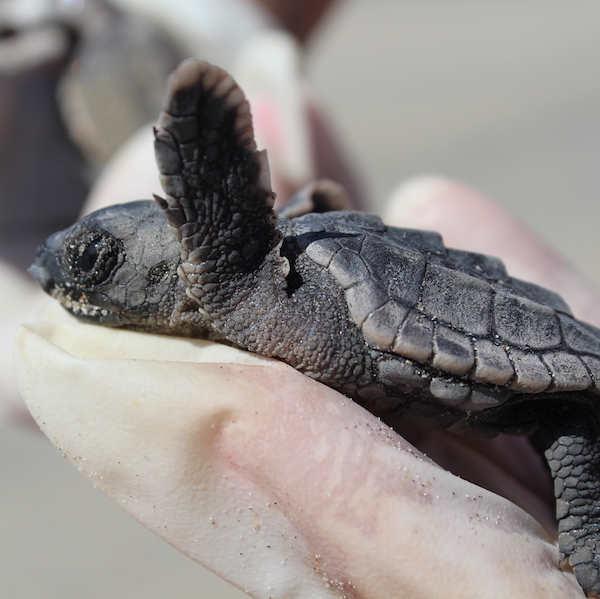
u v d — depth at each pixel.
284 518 0.15
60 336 0.16
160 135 0.15
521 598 0.15
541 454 0.17
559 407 0.16
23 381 0.15
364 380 0.15
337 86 0.91
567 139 0.62
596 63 0.83
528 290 0.16
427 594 0.15
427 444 0.16
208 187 0.15
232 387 0.15
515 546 0.15
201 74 0.14
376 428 0.15
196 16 0.23
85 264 0.16
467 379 0.15
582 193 0.52
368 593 0.15
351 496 0.15
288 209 0.17
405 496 0.15
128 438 0.15
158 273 0.16
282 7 0.30
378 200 0.53
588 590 0.15
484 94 0.78
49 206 0.24
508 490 0.16
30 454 0.40
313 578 0.15
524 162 0.58
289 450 0.15
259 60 0.21
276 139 0.20
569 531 0.15
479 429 0.16
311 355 0.15
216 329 0.16
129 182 0.19
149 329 0.16
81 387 0.15
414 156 0.63
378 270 0.15
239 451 0.15
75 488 0.37
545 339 0.16
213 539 0.15
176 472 0.15
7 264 0.22
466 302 0.15
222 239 0.15
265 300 0.15
